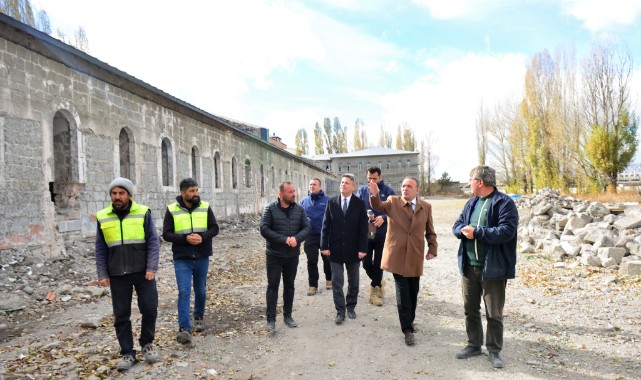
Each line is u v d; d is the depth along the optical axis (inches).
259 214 1098.7
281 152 1347.2
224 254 478.0
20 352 189.9
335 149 3762.3
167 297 293.3
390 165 3110.2
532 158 1508.4
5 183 341.7
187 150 684.1
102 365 175.9
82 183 431.8
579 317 236.8
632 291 285.7
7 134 345.7
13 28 348.5
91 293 291.4
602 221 493.7
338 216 234.7
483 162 2496.3
